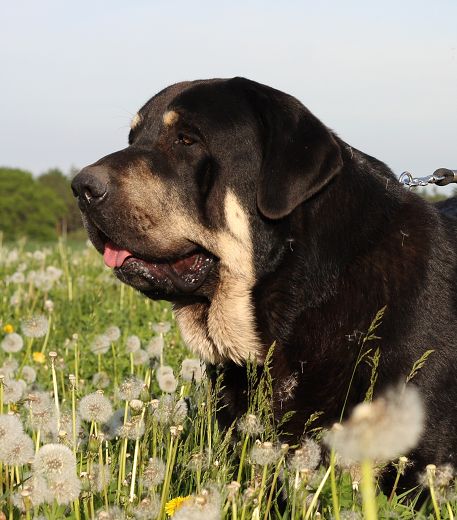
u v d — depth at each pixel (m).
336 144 1.85
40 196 31.95
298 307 1.83
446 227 1.93
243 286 1.87
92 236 1.93
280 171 1.84
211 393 1.86
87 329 2.72
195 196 1.89
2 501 1.58
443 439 1.78
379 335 1.79
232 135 1.89
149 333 2.65
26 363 2.36
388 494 1.76
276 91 1.92
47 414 1.74
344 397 1.80
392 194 1.90
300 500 1.56
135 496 1.61
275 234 1.86
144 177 1.89
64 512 1.63
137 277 1.92
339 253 1.83
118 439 1.78
